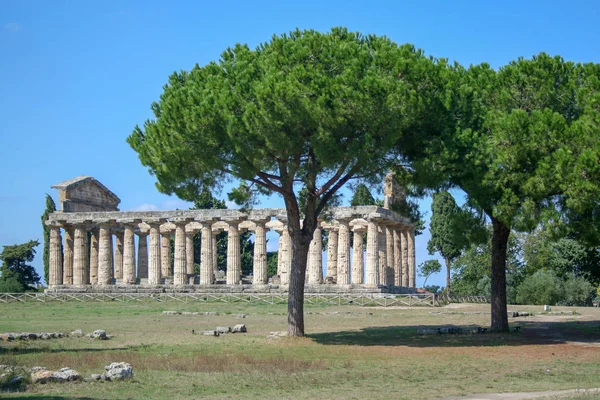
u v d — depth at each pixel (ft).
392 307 216.95
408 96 117.19
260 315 195.00
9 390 76.02
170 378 86.79
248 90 122.01
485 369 95.76
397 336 136.36
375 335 138.41
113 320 179.93
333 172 131.34
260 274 274.16
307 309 211.61
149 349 114.93
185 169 129.18
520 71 126.82
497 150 120.57
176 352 110.83
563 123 116.06
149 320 179.32
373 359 105.70
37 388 77.51
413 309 208.85
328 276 276.62
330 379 87.20
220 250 408.46
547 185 115.55
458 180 126.31
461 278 323.57
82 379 82.64
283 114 116.78
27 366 90.38
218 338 133.69
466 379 87.45
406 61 119.34
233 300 242.37
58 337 133.39
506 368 96.58
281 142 119.55
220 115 121.19
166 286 280.51
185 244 290.15
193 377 87.81
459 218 135.23
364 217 254.88
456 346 121.19
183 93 126.52
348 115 117.60
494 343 124.98
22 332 142.51
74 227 304.71
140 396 74.90
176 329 154.92
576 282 273.33
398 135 119.65
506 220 119.03
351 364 99.91
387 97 115.85
